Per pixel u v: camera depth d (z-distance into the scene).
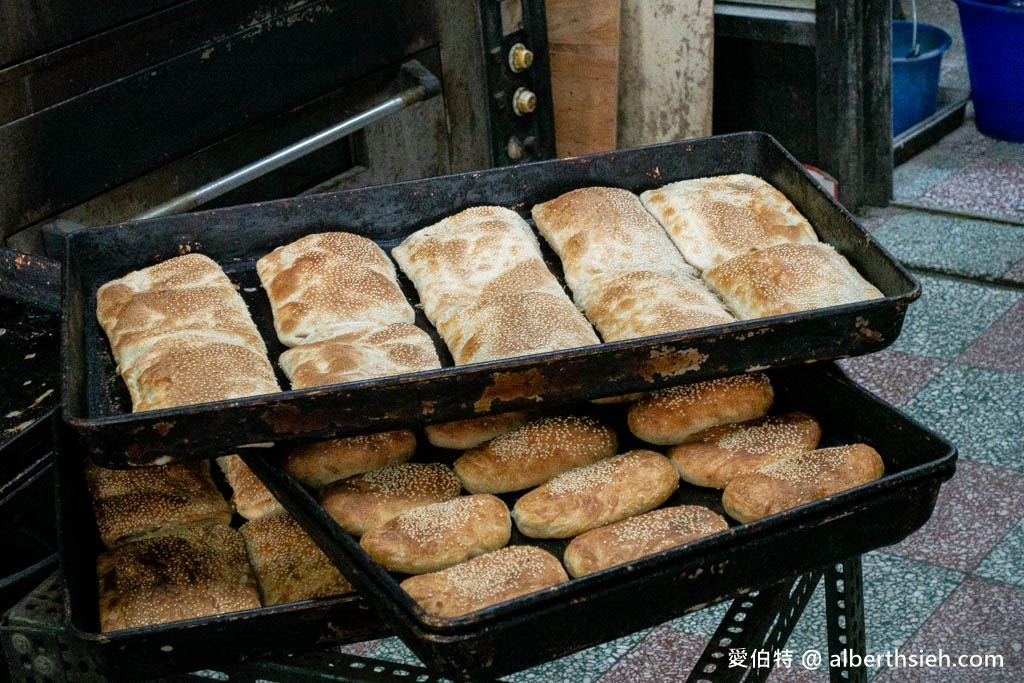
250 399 1.38
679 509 1.49
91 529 1.50
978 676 1.96
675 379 1.47
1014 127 3.79
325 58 2.29
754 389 1.61
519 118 2.77
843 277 1.63
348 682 1.50
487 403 1.43
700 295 1.66
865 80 3.30
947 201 3.47
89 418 1.43
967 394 2.56
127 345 1.59
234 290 1.67
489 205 1.80
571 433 1.58
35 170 1.97
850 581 1.67
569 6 3.03
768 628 1.55
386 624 1.37
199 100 2.14
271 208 1.72
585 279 1.73
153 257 1.69
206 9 2.10
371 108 2.40
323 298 1.67
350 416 1.41
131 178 2.09
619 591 1.33
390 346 1.61
